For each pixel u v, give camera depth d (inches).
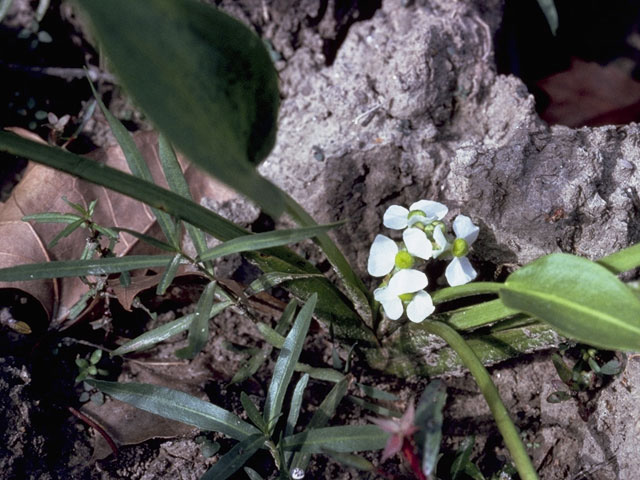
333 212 7.7
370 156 7.6
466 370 7.0
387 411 6.2
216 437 6.7
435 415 4.1
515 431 5.0
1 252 7.2
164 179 7.9
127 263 5.4
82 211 6.3
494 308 6.0
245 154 4.6
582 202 6.7
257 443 5.5
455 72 7.9
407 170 7.5
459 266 5.8
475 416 7.3
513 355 6.7
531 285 5.1
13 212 7.4
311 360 7.5
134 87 3.6
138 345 5.9
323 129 8.0
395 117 7.8
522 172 6.8
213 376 7.2
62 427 6.8
